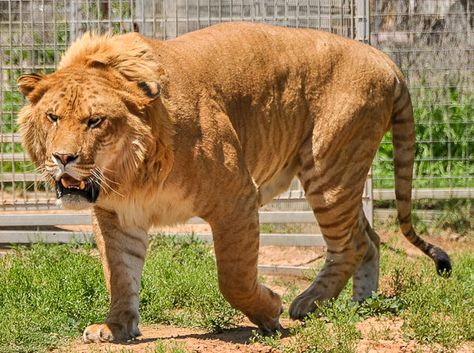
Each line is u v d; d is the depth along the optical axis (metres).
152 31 17.75
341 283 12.43
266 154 11.34
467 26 19.12
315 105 11.72
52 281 12.70
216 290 12.53
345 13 17.25
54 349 10.27
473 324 10.56
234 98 10.80
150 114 9.77
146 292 12.74
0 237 17.44
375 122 12.15
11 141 17.61
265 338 10.16
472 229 19.30
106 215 10.48
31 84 9.77
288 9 17.58
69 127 9.43
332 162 11.88
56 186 9.70
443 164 20.41
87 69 9.73
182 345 9.83
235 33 11.21
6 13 18.23
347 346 9.77
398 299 12.00
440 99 19.39
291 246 17.59
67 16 18.02
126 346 9.99
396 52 19.19
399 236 18.80
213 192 10.20
